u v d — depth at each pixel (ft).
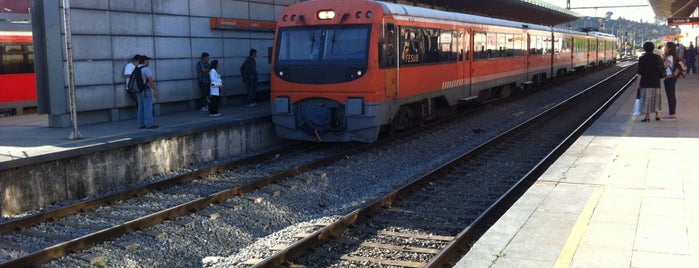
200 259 23.07
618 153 32.81
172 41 49.19
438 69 50.16
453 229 24.93
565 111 67.46
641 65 45.68
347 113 40.83
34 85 57.21
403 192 30.40
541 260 16.92
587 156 32.14
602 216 20.93
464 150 43.88
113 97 44.65
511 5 93.56
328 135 42.34
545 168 35.73
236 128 42.78
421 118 49.80
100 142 33.32
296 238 24.07
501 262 16.87
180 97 50.37
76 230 25.38
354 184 34.53
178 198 30.48
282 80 43.11
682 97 65.46
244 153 43.47
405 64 44.29
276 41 43.75
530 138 48.16
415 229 25.11
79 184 31.35
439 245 22.99
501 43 67.05
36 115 51.96
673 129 41.34
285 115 43.21
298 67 42.42
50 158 29.40
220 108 53.26
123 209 28.45
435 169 34.42
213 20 52.70
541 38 85.46
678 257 16.81
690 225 19.69
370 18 40.65
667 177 26.71
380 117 40.96
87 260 21.48
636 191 24.34
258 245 23.84
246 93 57.88
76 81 41.68
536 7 103.14
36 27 40.83
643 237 18.57
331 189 33.12
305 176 34.45
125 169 34.01
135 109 47.14
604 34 160.66
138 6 45.98
